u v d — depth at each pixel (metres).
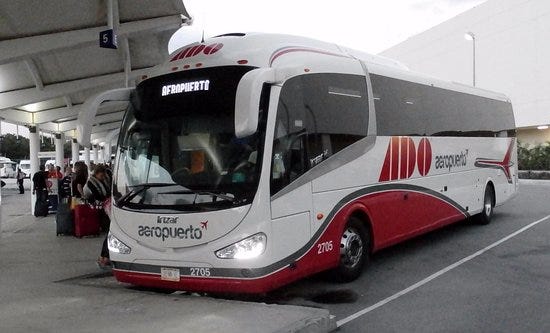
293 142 6.82
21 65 13.88
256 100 5.80
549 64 41.19
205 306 6.28
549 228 12.93
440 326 6.04
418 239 11.73
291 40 7.67
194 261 6.29
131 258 6.74
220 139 6.45
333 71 7.82
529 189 27.06
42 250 10.84
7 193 37.44
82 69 15.71
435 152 10.63
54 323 5.65
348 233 7.93
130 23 12.84
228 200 6.22
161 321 5.66
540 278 8.14
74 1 10.36
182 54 7.22
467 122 12.26
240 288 6.16
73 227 12.88
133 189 6.86
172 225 6.41
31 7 10.19
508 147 14.90
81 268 9.02
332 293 7.49
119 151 7.21
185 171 6.53
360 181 8.18
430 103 10.59
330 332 5.90
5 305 6.50
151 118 6.95
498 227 13.19
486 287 7.68
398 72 9.66
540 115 42.09
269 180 6.37
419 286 7.80
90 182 11.51
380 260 9.62
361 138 8.22
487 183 13.40
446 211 11.09
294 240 6.74
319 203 7.24
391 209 8.99
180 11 12.61
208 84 6.70
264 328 5.36
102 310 6.17
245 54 6.81
